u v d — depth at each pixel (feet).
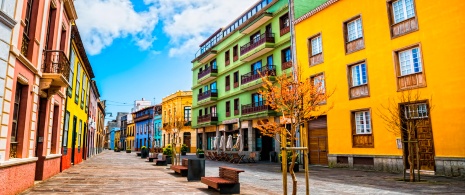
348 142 58.80
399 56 51.78
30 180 30.68
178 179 39.99
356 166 56.70
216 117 118.73
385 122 51.98
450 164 42.63
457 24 43.65
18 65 26.61
